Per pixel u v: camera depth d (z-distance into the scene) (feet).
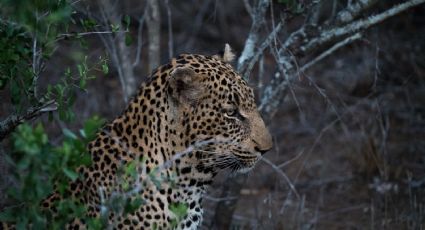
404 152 50.44
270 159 51.34
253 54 35.73
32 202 23.09
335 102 56.08
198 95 26.96
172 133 27.27
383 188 45.96
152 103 27.45
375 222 42.52
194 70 27.17
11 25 25.22
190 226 28.35
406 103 56.08
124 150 27.40
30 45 27.99
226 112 27.35
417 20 59.31
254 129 27.86
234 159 28.07
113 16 43.09
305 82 57.52
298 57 36.14
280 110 57.67
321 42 35.65
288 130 55.11
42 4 24.12
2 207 29.55
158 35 41.88
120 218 26.81
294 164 50.70
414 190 45.70
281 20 35.24
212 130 27.35
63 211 23.75
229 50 30.01
